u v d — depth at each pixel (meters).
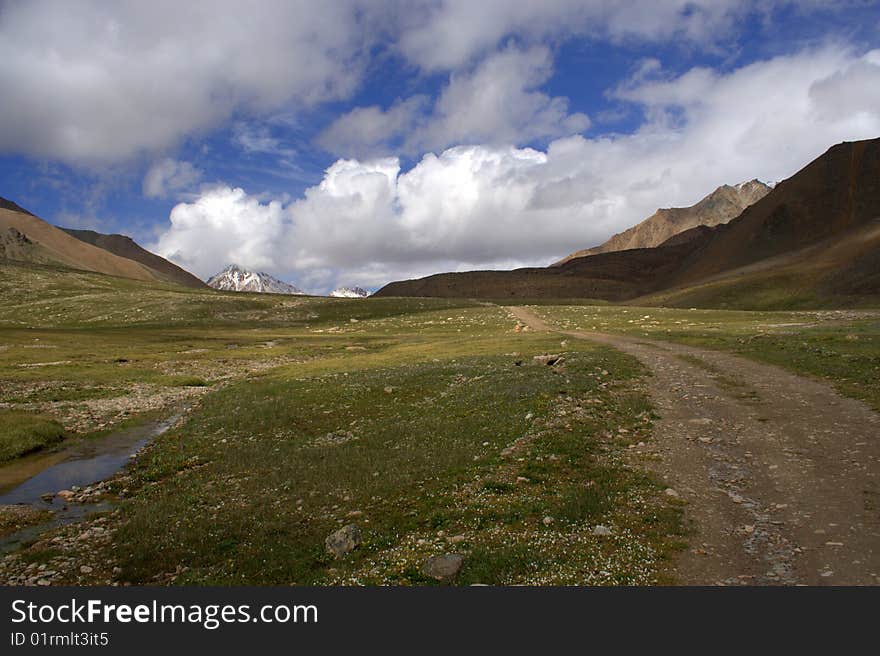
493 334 96.56
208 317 154.62
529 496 16.56
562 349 61.28
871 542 11.95
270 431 30.70
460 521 15.20
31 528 18.47
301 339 109.50
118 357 75.62
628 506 15.16
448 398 34.38
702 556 11.99
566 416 25.44
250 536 15.79
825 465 17.47
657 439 21.95
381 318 159.38
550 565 12.06
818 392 29.02
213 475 22.81
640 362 45.09
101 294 196.00
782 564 11.34
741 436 21.75
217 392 47.12
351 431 29.00
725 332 72.44
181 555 14.91
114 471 25.77
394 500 17.62
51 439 31.58
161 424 36.50
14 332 101.44
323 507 17.75
